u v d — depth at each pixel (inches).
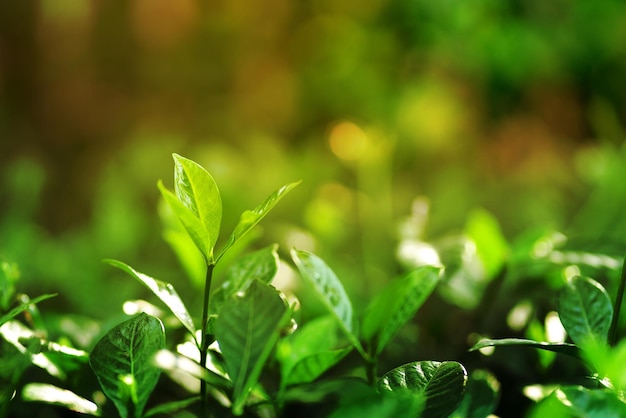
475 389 31.4
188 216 29.3
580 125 136.3
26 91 133.6
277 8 144.2
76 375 32.5
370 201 74.6
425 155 119.3
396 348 38.5
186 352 30.1
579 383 33.3
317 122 136.1
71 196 109.0
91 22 137.2
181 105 139.5
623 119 134.3
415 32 138.9
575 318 30.6
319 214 58.1
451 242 39.8
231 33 142.4
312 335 34.0
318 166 87.9
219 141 133.3
